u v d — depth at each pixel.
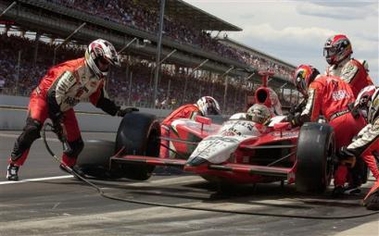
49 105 6.81
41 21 24.25
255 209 5.80
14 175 7.05
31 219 4.81
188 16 41.12
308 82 7.34
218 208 5.77
